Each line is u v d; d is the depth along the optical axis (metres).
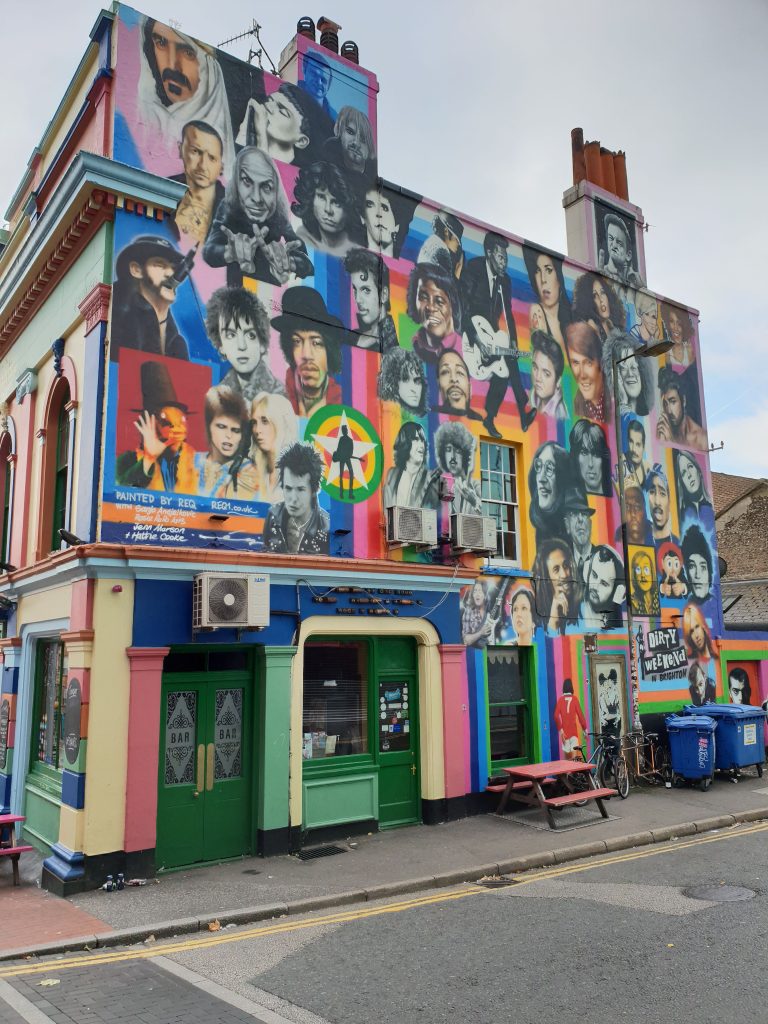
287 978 6.07
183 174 10.42
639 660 15.18
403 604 11.60
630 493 15.69
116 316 9.57
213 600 9.19
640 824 11.32
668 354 17.14
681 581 16.34
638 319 16.67
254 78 11.41
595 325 15.71
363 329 12.01
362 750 11.27
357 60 12.94
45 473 11.66
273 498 10.57
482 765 12.28
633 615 15.17
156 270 9.96
